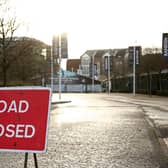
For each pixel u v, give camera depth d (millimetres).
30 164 8070
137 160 8586
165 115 21531
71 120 18297
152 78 58719
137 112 23766
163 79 54688
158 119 18969
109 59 72750
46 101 5422
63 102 35625
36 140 5336
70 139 11742
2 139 5457
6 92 5574
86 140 11547
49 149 9906
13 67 37562
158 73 56500
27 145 5355
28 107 5465
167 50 23766
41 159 8609
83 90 87812
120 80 77875
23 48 30688
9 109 5527
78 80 90000
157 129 14703
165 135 13008
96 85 88312
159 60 55062
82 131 13852
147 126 15711
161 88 55125
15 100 5535
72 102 36594
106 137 12273
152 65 56125
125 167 7820
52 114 22016
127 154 9305
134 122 17391
